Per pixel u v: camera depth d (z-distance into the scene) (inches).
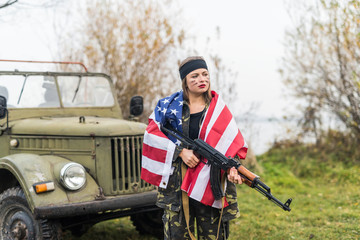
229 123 98.7
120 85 294.5
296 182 285.7
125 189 150.9
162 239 175.9
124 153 151.7
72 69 299.3
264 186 90.8
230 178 92.3
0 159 147.8
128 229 194.7
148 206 160.1
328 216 200.5
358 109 311.4
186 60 101.7
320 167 316.5
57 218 138.2
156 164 100.3
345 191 257.6
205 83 100.2
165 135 100.4
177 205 99.0
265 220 199.3
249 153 313.3
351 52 289.4
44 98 181.9
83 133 151.9
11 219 145.6
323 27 303.1
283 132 369.7
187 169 98.7
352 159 319.3
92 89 195.0
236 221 199.8
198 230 101.8
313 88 340.2
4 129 169.8
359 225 179.5
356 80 282.4
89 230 192.7
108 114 195.6
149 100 300.2
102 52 300.5
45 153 160.9
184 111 101.8
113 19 301.9
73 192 139.3
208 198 95.9
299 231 177.8
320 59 326.3
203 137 98.6
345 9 266.2
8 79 175.8
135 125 155.6
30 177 136.1
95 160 150.4
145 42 291.1
